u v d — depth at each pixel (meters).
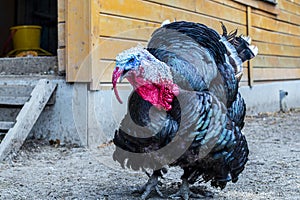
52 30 8.94
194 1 6.55
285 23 9.70
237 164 2.81
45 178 3.58
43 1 9.00
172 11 6.07
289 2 9.91
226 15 7.43
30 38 7.27
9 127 4.55
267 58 8.87
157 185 3.07
